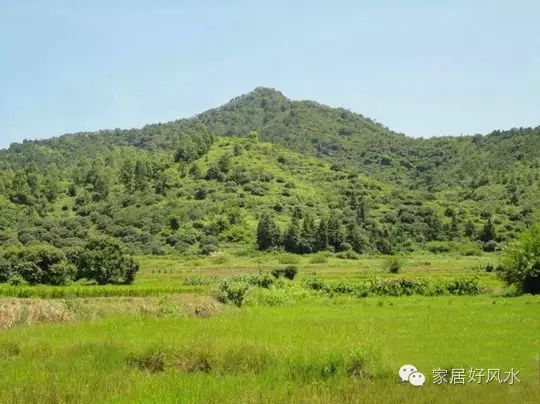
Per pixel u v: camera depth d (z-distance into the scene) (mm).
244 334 29453
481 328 33812
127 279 84688
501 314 41594
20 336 27422
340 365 20828
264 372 20781
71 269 83062
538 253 62031
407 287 66250
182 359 22031
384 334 31188
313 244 142750
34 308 36312
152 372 21438
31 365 21094
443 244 145375
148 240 145625
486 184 196625
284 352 22500
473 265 107438
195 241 146250
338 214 165625
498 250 140125
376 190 195875
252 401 16984
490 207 169125
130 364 22109
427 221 159625
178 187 184750
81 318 37344
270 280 68125
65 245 133125
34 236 135625
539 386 18875
